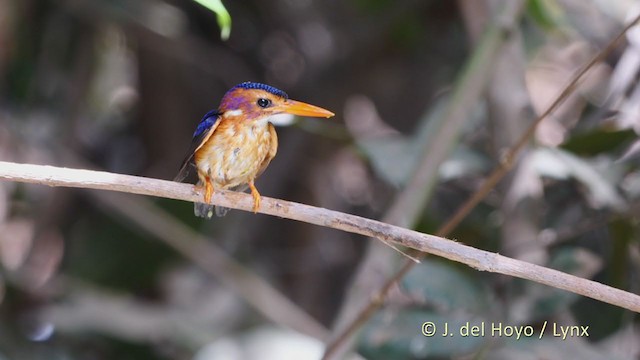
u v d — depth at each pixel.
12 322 11.12
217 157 6.64
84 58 12.77
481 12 9.89
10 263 13.34
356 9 13.34
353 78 13.54
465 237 9.94
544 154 8.66
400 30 13.28
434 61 13.76
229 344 9.75
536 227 8.63
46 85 12.65
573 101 12.55
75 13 12.16
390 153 8.84
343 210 13.96
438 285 7.97
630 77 9.43
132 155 14.27
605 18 11.29
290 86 13.70
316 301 13.51
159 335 10.49
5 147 12.42
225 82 13.84
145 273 12.34
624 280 8.66
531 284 7.98
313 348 9.63
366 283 8.23
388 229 5.71
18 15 11.46
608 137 8.80
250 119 6.66
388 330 7.91
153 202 11.86
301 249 13.60
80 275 12.23
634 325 9.14
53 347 10.95
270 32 13.82
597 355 7.52
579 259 8.15
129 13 11.72
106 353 11.12
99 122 14.38
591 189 8.10
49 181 5.58
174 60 13.48
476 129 10.77
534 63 13.73
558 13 10.59
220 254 11.33
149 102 13.71
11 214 13.02
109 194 11.52
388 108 14.02
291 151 13.21
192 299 11.47
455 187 10.73
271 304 10.94
